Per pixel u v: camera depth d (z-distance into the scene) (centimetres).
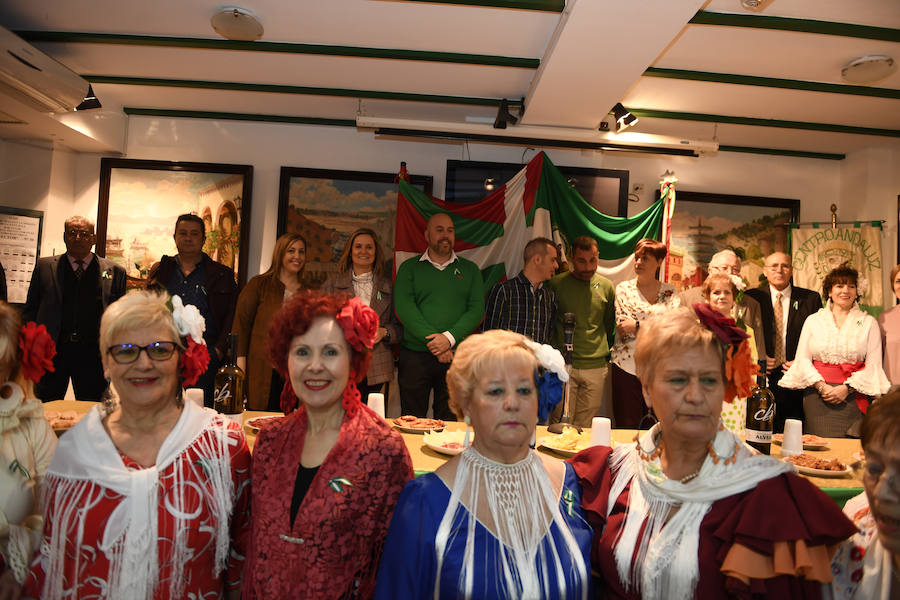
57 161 468
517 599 113
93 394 396
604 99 390
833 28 312
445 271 401
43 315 385
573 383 422
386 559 121
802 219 519
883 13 303
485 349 123
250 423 221
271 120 487
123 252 481
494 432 120
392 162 499
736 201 506
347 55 368
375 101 446
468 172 487
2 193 454
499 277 461
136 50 379
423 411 388
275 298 375
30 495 142
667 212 469
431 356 387
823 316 372
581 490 136
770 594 111
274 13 329
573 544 121
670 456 129
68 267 394
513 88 413
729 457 122
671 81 390
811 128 455
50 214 465
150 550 123
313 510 127
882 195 490
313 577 125
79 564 123
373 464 133
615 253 470
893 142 481
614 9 279
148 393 130
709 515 119
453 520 119
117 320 128
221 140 492
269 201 492
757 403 218
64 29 358
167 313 135
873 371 353
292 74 409
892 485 107
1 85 346
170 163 482
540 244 400
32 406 146
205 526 130
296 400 158
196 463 132
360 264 394
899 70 362
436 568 116
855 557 125
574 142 458
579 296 422
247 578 131
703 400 119
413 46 360
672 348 123
